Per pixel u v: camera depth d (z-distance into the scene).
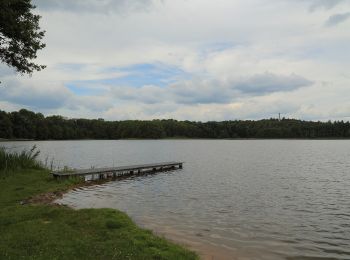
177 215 16.47
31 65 26.72
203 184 27.22
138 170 35.06
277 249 11.87
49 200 18.91
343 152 73.00
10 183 22.80
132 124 181.38
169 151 79.94
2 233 10.95
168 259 9.30
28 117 152.62
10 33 23.73
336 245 12.38
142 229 12.33
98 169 31.25
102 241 10.39
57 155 64.25
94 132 177.00
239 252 11.48
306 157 58.59
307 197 21.50
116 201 19.95
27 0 24.95
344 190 24.19
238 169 39.31
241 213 17.08
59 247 9.63
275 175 33.28
